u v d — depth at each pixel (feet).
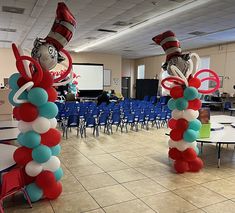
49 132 9.86
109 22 28.25
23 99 9.34
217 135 15.21
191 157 13.46
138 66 65.87
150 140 21.21
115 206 10.00
